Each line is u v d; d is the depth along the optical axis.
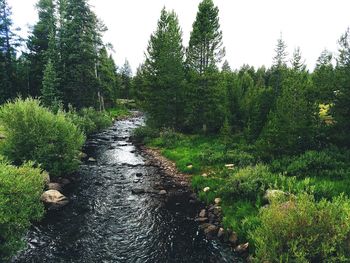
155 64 32.16
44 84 36.50
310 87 17.89
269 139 17.17
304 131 16.33
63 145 16.83
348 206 6.59
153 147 27.36
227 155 19.61
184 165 19.95
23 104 16.12
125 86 81.56
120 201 14.57
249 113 26.56
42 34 44.97
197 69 28.72
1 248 7.93
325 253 6.03
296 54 33.75
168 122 31.36
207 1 27.78
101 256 9.81
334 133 16.39
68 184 16.84
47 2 44.06
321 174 13.73
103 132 36.34
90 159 22.36
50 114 17.00
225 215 12.08
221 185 14.66
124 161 22.50
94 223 12.17
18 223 8.23
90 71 38.66
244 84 40.78
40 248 10.11
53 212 13.06
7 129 15.45
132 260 9.60
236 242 10.34
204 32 27.77
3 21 41.56
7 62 41.19
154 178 18.22
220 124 28.20
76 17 36.69
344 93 15.84
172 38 29.92
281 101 17.19
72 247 10.30
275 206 7.20
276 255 6.61
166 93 30.20
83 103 40.59
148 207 13.84
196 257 9.73
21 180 8.80
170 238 10.99
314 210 6.72
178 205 14.03
